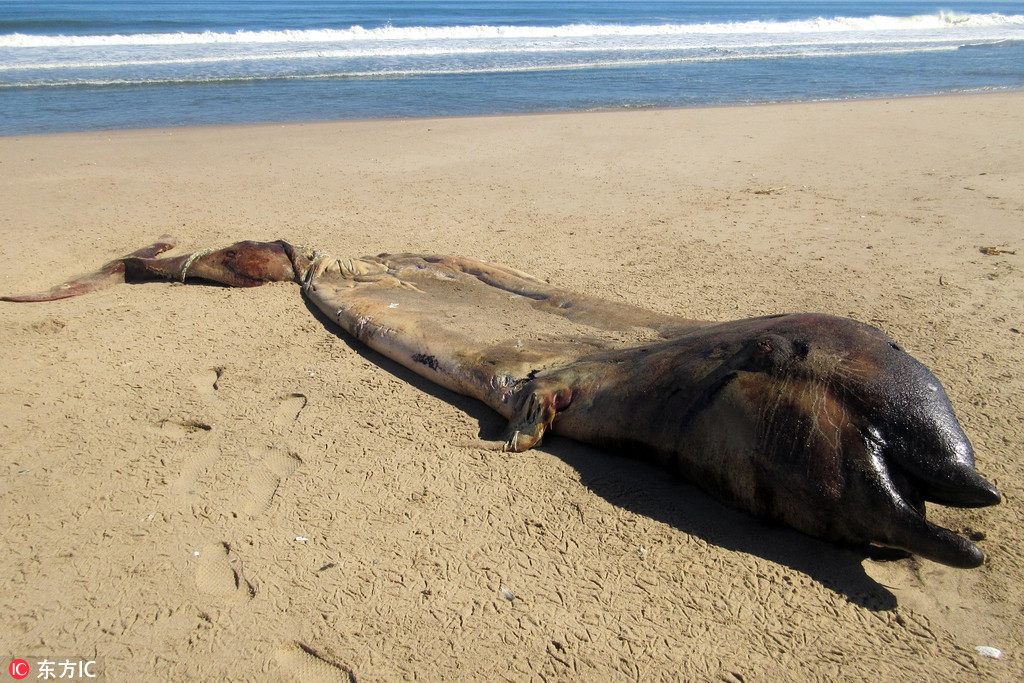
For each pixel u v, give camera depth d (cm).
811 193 1021
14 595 362
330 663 325
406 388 555
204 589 366
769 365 391
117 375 571
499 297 644
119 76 2061
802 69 2333
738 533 397
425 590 363
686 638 336
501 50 2780
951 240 810
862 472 356
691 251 806
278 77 2098
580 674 319
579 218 937
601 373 476
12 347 614
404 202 1011
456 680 316
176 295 725
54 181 1102
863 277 716
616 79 2136
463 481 443
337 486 438
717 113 1603
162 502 426
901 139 1314
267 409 524
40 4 5341
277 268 746
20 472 452
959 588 361
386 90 1930
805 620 345
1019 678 313
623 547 389
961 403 500
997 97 1728
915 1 7831
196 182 1110
